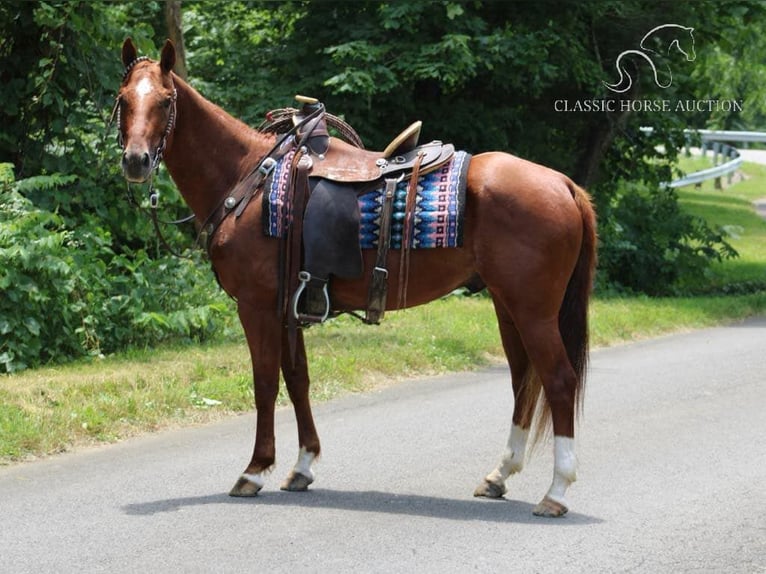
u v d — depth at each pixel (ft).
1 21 35.35
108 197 35.37
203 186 20.13
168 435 24.07
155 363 29.32
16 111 34.73
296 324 19.45
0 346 28.60
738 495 19.60
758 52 80.94
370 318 19.52
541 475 21.36
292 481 20.02
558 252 18.38
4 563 15.97
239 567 15.83
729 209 85.87
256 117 45.24
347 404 27.30
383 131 48.65
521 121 51.13
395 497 19.58
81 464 21.62
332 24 47.03
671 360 33.81
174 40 38.19
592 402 27.61
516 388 19.84
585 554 16.43
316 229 19.11
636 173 55.98
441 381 30.40
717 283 54.60
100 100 35.65
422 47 44.14
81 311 30.68
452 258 18.92
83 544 16.80
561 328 19.10
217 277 20.24
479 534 17.38
